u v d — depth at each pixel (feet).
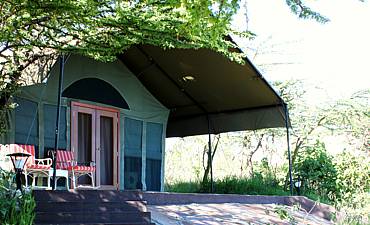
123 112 37.81
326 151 48.01
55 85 32.96
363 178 43.75
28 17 19.15
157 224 21.47
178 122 44.91
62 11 18.52
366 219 26.58
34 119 31.35
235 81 35.45
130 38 21.81
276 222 25.64
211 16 12.53
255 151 58.59
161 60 35.81
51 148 32.24
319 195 41.83
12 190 18.65
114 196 22.02
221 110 40.96
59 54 27.37
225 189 43.06
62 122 33.19
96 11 19.06
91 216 20.43
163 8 19.01
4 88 28.81
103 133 36.19
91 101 35.50
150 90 41.06
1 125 28.84
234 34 24.17
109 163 36.35
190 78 37.09
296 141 50.31
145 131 39.50
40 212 19.38
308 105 50.55
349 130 50.60
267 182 45.83
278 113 36.91
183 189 43.88
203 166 53.42
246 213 27.02
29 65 30.40
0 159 26.91
